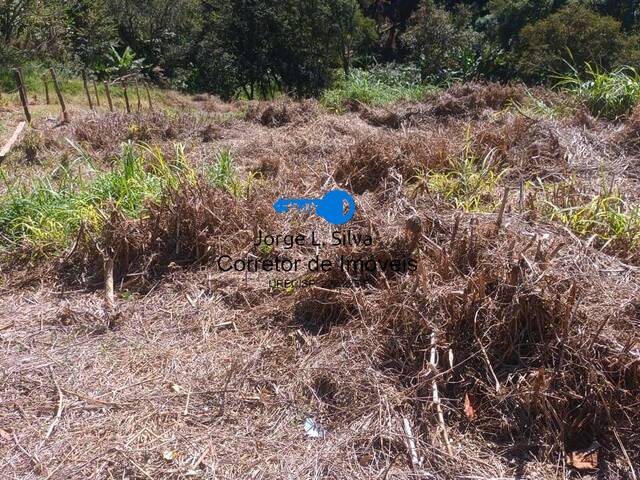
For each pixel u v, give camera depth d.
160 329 3.16
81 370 2.83
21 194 4.45
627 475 2.26
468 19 20.20
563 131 5.49
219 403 2.61
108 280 3.52
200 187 3.96
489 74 19.03
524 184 4.53
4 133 7.16
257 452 2.36
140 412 2.55
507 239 3.08
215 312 3.26
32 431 2.46
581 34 14.30
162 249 3.76
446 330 2.69
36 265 3.80
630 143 5.45
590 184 4.51
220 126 7.67
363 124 7.75
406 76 17.25
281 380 2.72
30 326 3.21
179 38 19.30
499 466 2.29
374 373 2.64
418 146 5.05
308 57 18.53
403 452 2.34
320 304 3.10
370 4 24.80
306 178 5.03
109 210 3.93
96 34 16.58
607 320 2.56
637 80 6.86
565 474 2.26
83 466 2.28
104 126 7.10
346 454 2.34
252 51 18.03
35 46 13.72
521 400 2.45
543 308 2.61
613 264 3.18
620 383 2.46
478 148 5.20
